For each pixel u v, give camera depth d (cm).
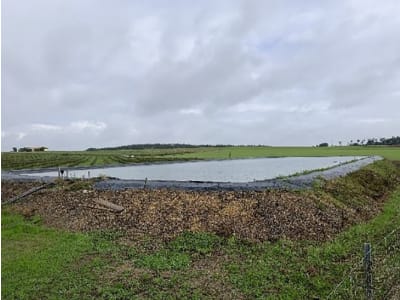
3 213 1686
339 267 1056
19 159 6619
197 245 1218
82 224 1463
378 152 7350
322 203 1611
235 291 912
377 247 1216
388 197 2291
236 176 3241
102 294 885
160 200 1603
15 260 1089
